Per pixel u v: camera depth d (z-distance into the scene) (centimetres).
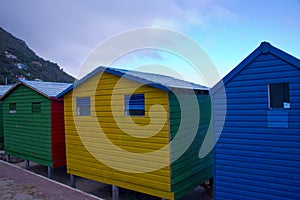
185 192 738
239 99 564
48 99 1026
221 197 593
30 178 980
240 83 563
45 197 775
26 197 773
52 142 1026
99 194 912
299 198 496
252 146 550
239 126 565
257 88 541
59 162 1049
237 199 570
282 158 515
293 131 502
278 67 515
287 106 518
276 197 521
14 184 902
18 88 1185
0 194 800
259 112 540
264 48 526
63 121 1069
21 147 1186
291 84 501
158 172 698
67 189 849
